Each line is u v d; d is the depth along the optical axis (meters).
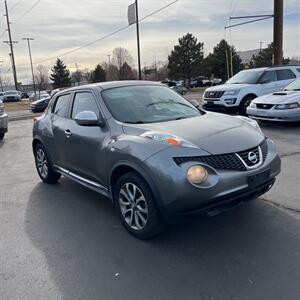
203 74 61.75
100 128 4.50
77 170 5.12
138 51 31.89
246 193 3.63
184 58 57.69
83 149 4.77
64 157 5.43
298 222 4.10
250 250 3.58
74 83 103.62
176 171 3.44
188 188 3.39
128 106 4.65
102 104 4.63
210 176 3.43
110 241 4.00
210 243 3.78
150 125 4.16
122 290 3.10
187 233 4.02
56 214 4.89
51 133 5.71
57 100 5.95
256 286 3.02
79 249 3.87
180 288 3.07
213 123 4.25
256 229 4.00
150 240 3.93
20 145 10.80
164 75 85.81
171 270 3.35
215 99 13.12
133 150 3.78
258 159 3.82
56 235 4.24
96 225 4.45
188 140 3.68
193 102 5.41
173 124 4.20
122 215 4.17
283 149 7.71
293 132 9.62
